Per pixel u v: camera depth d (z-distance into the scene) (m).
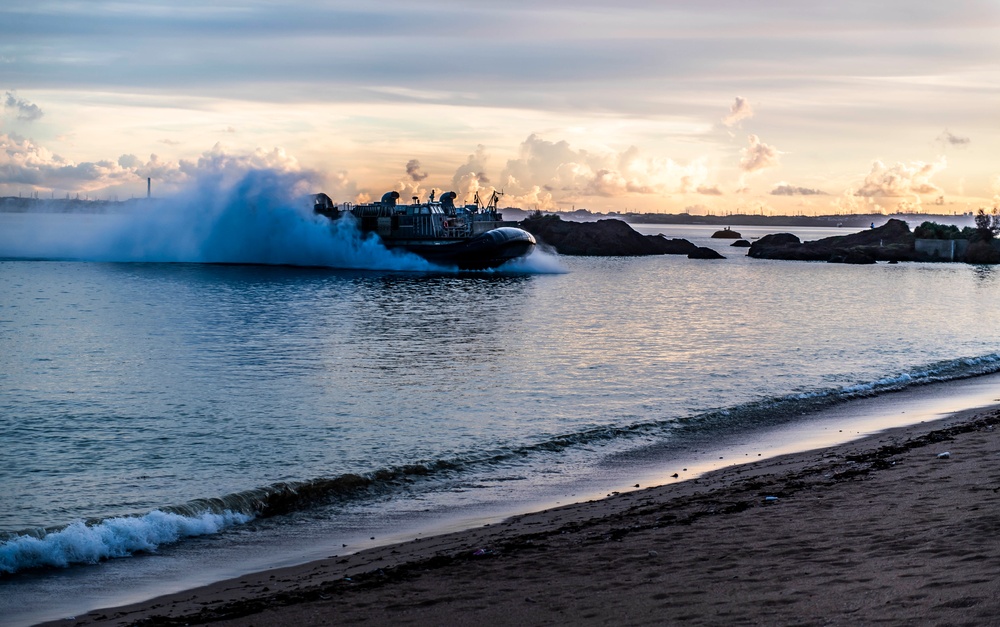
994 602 9.16
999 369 41.59
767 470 21.52
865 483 17.62
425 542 16.73
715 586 11.44
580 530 16.08
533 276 131.50
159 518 18.11
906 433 26.16
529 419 30.56
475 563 14.13
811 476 19.55
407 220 147.00
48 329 59.16
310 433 28.30
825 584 10.84
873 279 126.38
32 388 36.31
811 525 14.42
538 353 48.38
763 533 14.24
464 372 41.34
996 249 177.00
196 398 34.38
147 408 32.31
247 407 32.66
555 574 13.02
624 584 12.07
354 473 23.12
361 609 12.01
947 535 12.48
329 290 100.12
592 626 10.34
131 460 24.75
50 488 21.83
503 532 16.89
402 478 22.92
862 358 45.88
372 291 99.69
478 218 157.38
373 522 19.03
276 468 23.94
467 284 113.38
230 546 17.42
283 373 41.03
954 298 91.50
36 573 15.71
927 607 9.36
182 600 13.73
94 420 30.14
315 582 14.07
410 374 40.78
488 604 11.76
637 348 50.44
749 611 10.13
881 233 197.38
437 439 27.48
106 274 121.19
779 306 81.62
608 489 21.34
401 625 11.16
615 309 78.75
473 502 20.56
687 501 17.94
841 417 30.31
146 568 16.02
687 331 59.84
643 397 34.69
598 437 27.56
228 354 47.56
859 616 9.41
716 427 29.09
